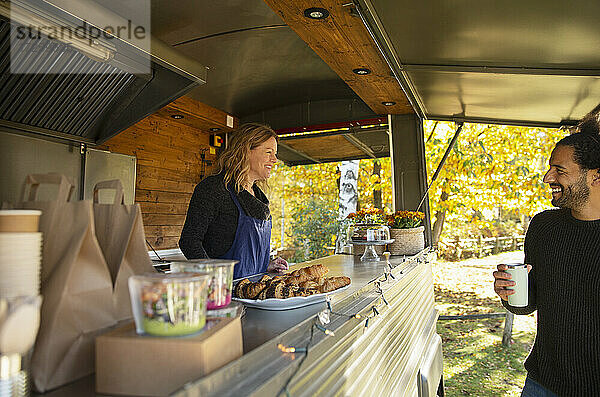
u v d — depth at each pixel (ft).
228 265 3.46
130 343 2.43
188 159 16.78
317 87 15.48
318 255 25.23
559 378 5.77
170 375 2.38
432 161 22.54
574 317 5.65
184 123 16.43
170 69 9.62
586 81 8.89
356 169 23.39
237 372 2.60
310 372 3.44
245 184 7.36
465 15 7.11
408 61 9.62
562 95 10.11
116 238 3.09
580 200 5.59
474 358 17.37
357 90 12.67
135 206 3.13
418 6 7.02
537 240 6.17
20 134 9.71
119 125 11.33
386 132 16.43
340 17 8.30
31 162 9.93
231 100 16.08
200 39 11.46
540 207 21.49
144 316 2.47
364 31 8.89
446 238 37.52
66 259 2.68
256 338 3.55
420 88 11.63
